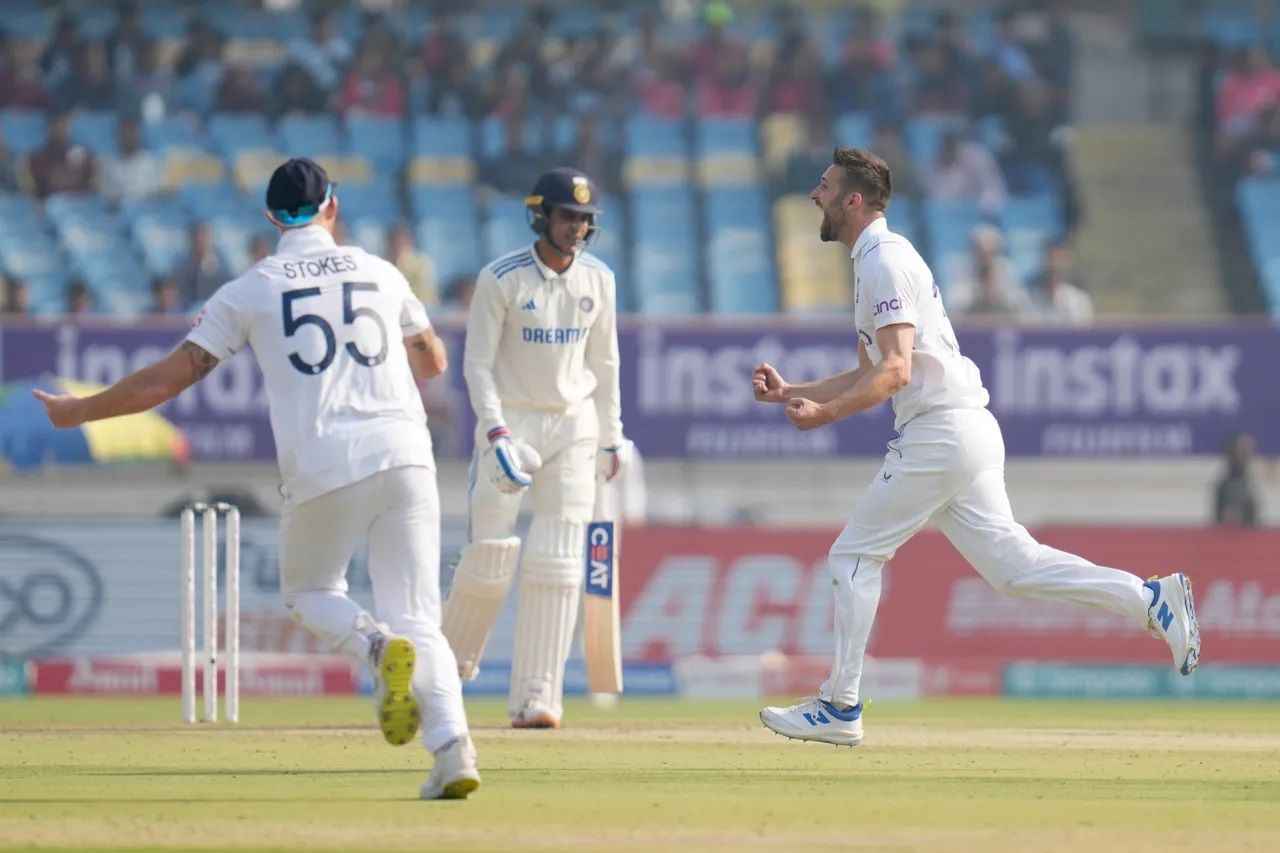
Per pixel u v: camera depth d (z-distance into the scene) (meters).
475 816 17.58
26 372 54.88
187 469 60.81
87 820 17.22
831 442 56.19
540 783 20.72
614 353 29.94
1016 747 26.36
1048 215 78.12
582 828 16.77
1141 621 23.44
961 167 77.81
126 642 47.25
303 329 18.69
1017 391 56.72
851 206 23.72
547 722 29.98
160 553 47.56
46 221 73.88
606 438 30.31
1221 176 83.06
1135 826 17.25
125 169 75.56
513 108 78.69
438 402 55.47
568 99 80.19
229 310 18.73
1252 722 33.94
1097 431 56.72
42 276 72.12
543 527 29.73
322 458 18.41
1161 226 81.12
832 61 87.00
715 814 17.84
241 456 54.72
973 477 23.41
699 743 26.66
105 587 47.31
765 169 80.31
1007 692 48.75
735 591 49.09
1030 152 79.56
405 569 18.62
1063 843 16.00
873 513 23.55
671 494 62.31
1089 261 79.38
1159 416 56.62
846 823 17.31
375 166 78.75
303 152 79.12
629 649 48.81
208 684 31.50
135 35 80.50
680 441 56.09
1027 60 83.19
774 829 16.83
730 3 90.12
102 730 29.38
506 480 28.23
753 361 56.16
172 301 66.75
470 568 29.75
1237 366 56.59
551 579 29.78
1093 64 88.44
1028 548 23.53
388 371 18.89
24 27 85.25
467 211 76.88
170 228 74.50
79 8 86.06
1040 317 69.06
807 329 56.25
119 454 52.44
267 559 47.06
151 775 21.58
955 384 23.33
